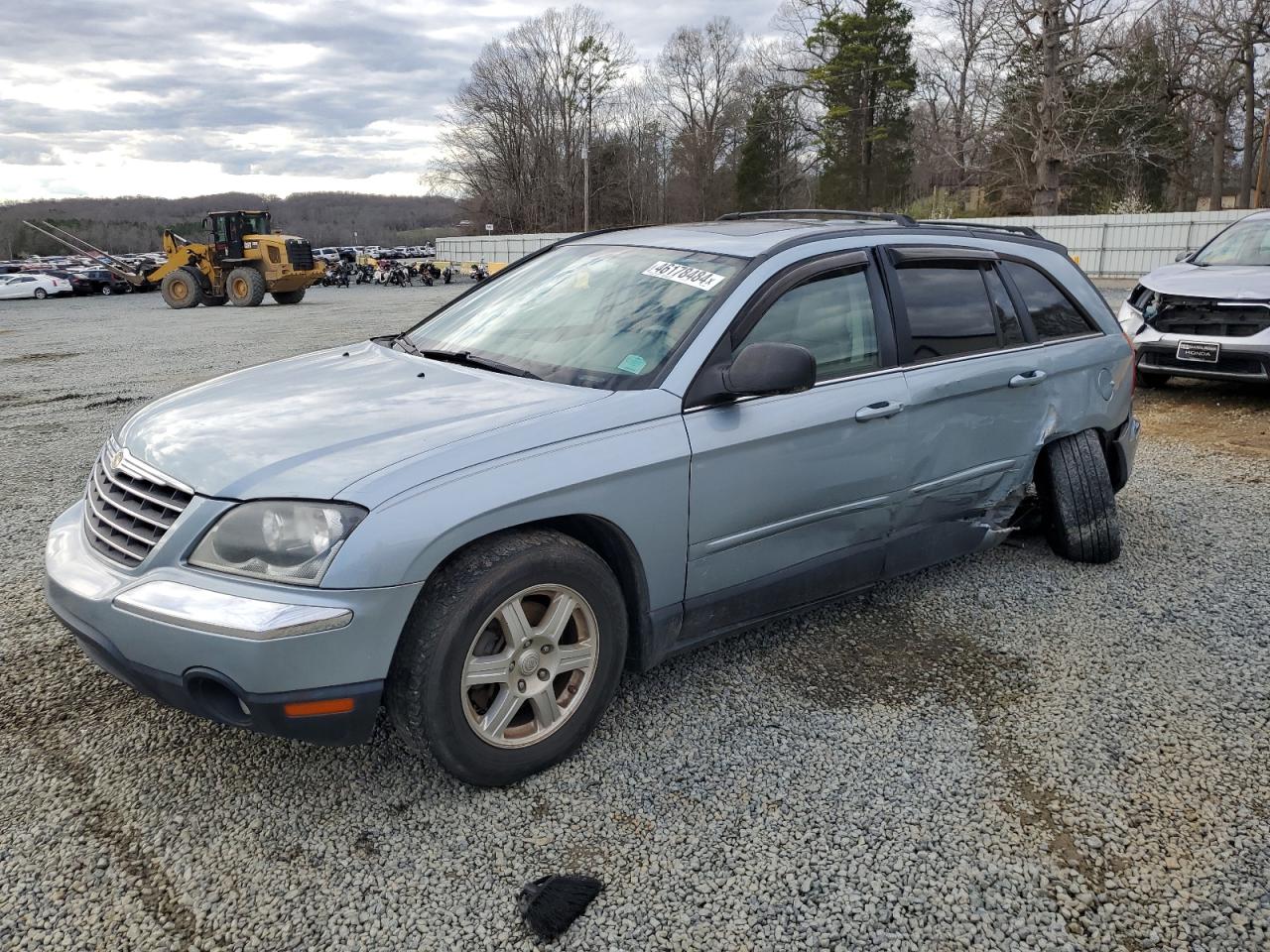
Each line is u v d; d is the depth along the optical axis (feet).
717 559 10.27
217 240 85.76
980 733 10.05
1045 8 106.83
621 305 11.15
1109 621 12.85
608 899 7.58
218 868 7.89
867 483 11.50
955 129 152.76
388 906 7.48
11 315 80.48
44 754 9.54
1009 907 7.54
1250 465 21.02
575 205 228.22
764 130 207.00
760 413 10.36
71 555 9.07
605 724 10.19
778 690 10.95
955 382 12.30
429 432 8.77
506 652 8.70
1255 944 7.16
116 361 41.93
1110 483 14.88
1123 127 131.44
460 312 13.10
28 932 7.15
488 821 8.53
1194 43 139.23
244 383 11.09
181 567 8.12
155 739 9.82
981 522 13.55
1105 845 8.27
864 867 7.98
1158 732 10.05
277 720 7.84
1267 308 25.18
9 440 24.41
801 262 11.27
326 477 8.04
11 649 11.84
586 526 9.36
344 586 7.72
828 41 176.86
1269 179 154.81
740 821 8.56
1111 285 76.13
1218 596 13.65
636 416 9.50
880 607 13.35
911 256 12.46
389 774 9.23
